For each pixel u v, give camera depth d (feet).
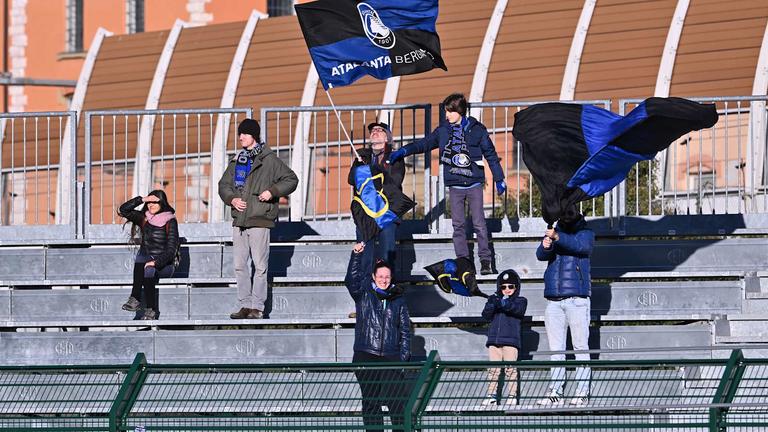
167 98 412.57
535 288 163.94
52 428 122.31
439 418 117.70
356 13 167.12
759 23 357.82
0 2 542.57
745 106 258.57
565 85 368.07
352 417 118.83
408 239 174.19
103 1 537.24
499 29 385.91
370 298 144.97
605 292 162.20
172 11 529.45
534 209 229.86
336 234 179.73
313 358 162.09
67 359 166.61
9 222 195.21
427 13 167.12
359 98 387.34
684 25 365.61
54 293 172.96
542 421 119.03
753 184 175.42
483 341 159.33
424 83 382.42
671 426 116.26
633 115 149.28
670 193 209.15
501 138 261.85
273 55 409.08
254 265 166.91
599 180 150.41
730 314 156.15
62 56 539.29
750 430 118.21
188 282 171.53
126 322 165.68
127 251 178.70
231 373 125.39
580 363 116.78
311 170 188.85
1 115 186.80
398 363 118.83
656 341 156.15
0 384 124.47
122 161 185.16
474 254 170.50
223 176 165.07
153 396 128.77
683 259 168.55
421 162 257.75
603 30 374.63
